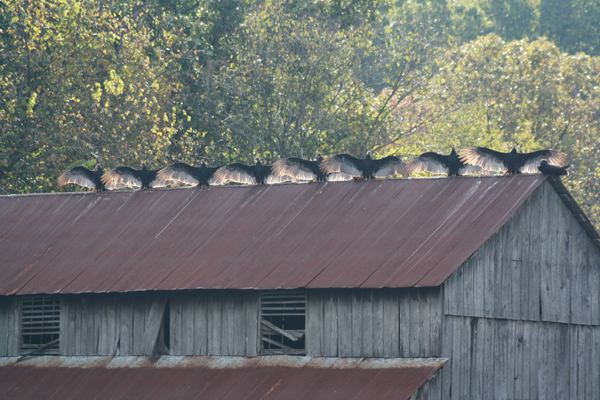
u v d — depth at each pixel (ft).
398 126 645.92
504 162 282.97
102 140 492.54
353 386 244.83
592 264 298.56
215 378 269.64
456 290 249.96
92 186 352.28
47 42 495.41
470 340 253.03
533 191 268.82
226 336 281.13
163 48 584.81
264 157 578.66
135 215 328.08
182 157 548.31
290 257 276.82
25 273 310.45
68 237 325.62
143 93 506.89
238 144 600.80
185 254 295.07
